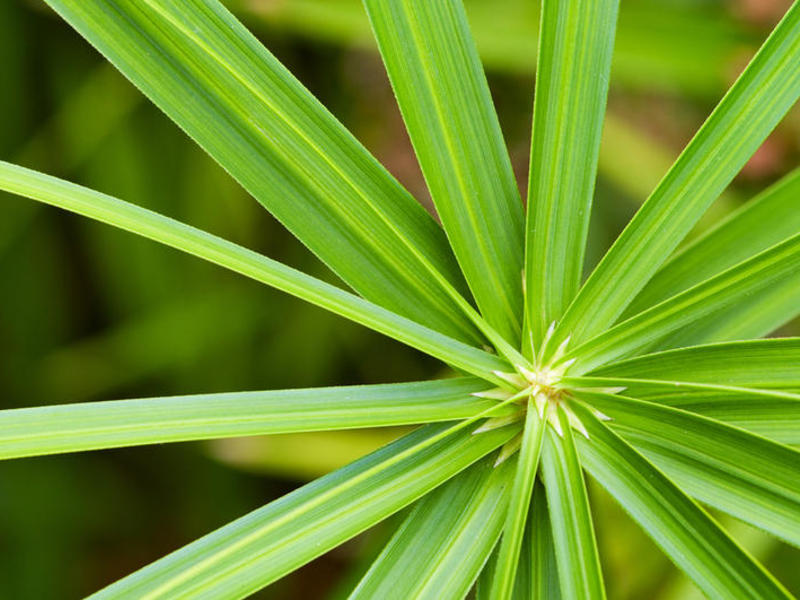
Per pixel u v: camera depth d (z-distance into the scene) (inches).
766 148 18.4
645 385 13.2
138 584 12.9
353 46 19.8
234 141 13.6
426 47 13.6
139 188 19.3
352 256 13.7
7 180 12.8
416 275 13.7
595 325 13.6
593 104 13.6
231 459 18.4
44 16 18.9
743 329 14.1
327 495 13.1
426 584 13.2
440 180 13.7
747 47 16.8
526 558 13.5
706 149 13.5
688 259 14.1
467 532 13.3
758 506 13.2
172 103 13.5
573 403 13.4
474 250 13.7
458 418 13.3
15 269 19.9
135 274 19.9
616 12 13.5
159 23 13.5
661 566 16.3
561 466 13.2
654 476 13.1
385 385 13.3
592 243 19.8
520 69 17.0
